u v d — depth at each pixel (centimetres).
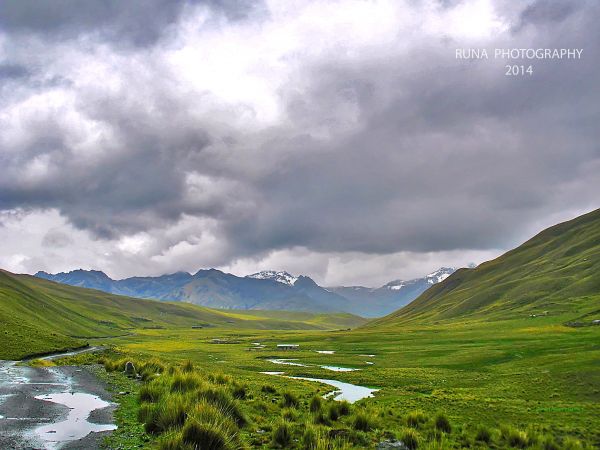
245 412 2938
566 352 8938
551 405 4712
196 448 1700
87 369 5538
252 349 16200
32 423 2388
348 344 16425
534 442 2681
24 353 7644
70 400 3181
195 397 2538
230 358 12550
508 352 9669
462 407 4634
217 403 2505
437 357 10425
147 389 3077
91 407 2898
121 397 3328
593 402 5106
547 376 6588
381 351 12938
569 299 18462
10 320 10444
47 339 9581
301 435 2430
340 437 2464
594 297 17600
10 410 2747
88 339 19275
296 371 9181
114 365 5566
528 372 7175
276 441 2220
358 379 7675
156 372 4941
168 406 2294
